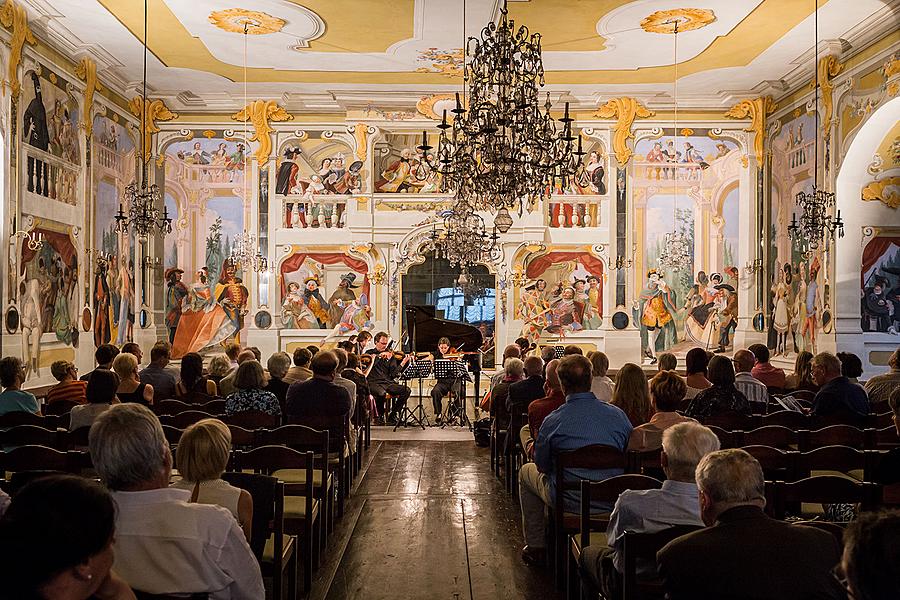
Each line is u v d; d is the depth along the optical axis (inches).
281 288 879.7
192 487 185.0
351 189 882.8
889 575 81.2
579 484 257.0
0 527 88.1
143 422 153.8
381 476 458.3
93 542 90.4
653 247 884.0
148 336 845.2
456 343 759.1
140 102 844.6
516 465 415.2
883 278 681.6
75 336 680.4
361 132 877.8
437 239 866.8
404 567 294.5
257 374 356.5
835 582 134.3
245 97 865.5
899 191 677.9
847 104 675.4
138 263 837.8
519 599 261.9
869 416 343.3
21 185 583.8
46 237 626.5
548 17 637.3
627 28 663.1
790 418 340.5
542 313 876.6
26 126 593.3
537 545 300.5
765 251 839.1
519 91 449.1
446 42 703.1
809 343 736.3
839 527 164.6
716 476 143.2
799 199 762.2
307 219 885.2
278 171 882.8
